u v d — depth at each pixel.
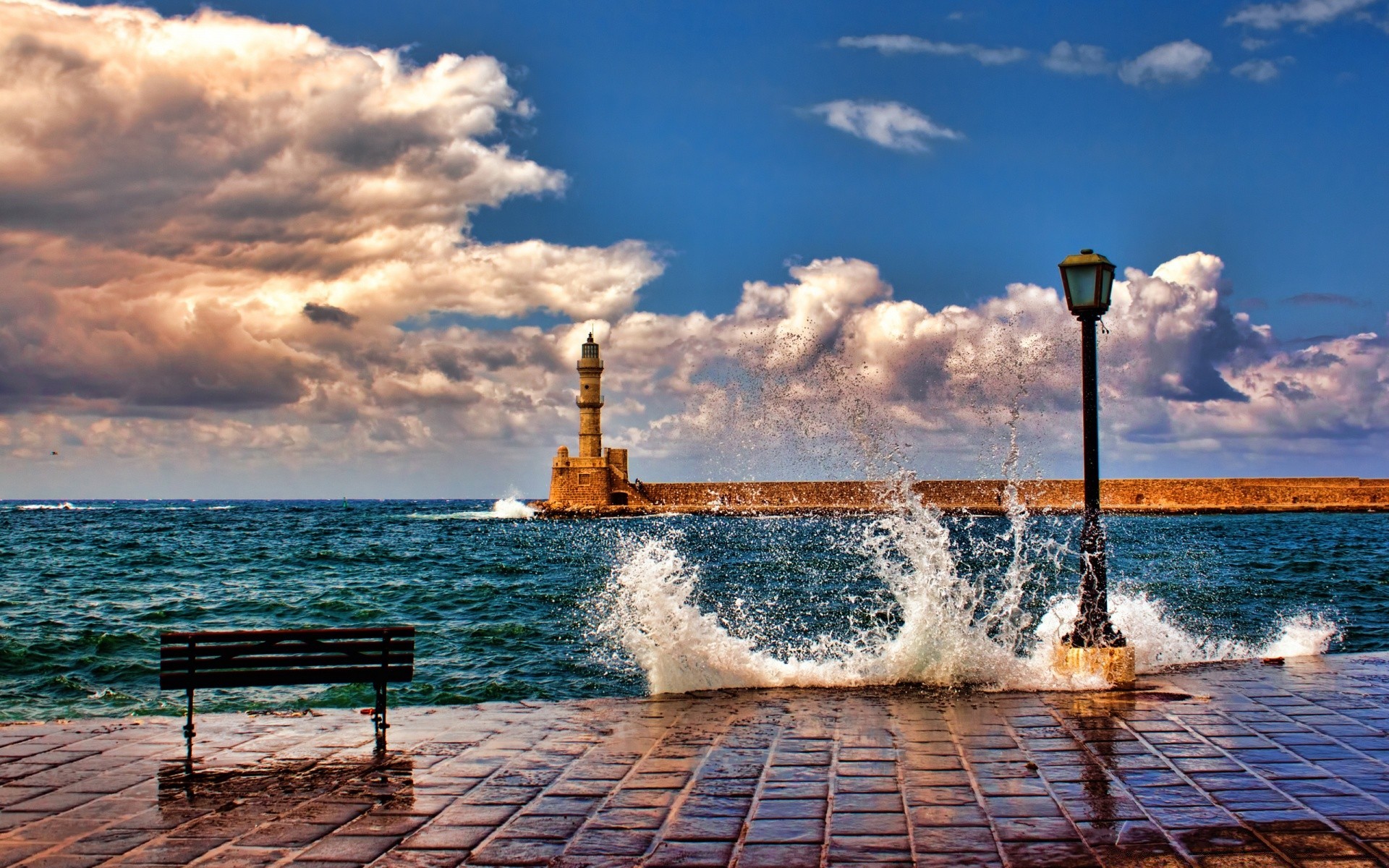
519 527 87.62
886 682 11.30
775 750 8.16
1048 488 104.25
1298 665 11.90
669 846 5.91
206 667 8.39
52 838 6.17
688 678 11.36
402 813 6.62
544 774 7.53
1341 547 49.44
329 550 54.84
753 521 93.75
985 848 5.76
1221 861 5.49
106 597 29.42
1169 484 109.62
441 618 24.20
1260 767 7.38
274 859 5.79
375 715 8.54
